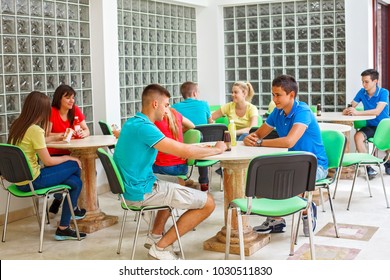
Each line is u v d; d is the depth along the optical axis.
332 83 6.78
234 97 5.29
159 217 3.51
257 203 3.08
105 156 3.11
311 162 2.84
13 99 4.70
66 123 4.46
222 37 7.27
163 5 6.60
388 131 4.64
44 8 4.97
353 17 6.54
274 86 3.59
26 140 3.76
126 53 6.02
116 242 3.91
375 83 6.02
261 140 3.63
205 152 3.14
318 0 6.75
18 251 3.76
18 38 4.72
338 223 4.18
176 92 6.92
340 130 4.52
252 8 7.09
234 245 3.56
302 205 3.04
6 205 4.13
